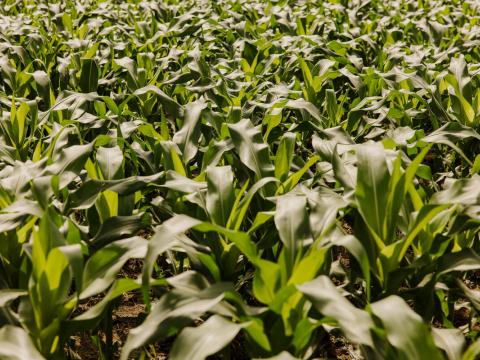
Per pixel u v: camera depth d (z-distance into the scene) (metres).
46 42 5.91
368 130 4.14
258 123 3.89
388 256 2.10
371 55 5.91
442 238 2.16
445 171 4.03
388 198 2.13
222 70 4.62
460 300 3.04
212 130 3.41
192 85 3.81
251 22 7.18
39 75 4.06
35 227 2.12
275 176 2.58
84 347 2.71
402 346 1.51
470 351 1.70
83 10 7.66
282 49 5.16
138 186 2.29
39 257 1.85
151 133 3.01
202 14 7.05
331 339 2.78
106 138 2.75
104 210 2.44
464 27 6.51
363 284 2.62
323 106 4.18
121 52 5.49
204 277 1.98
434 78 4.37
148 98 4.08
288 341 1.86
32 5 8.06
